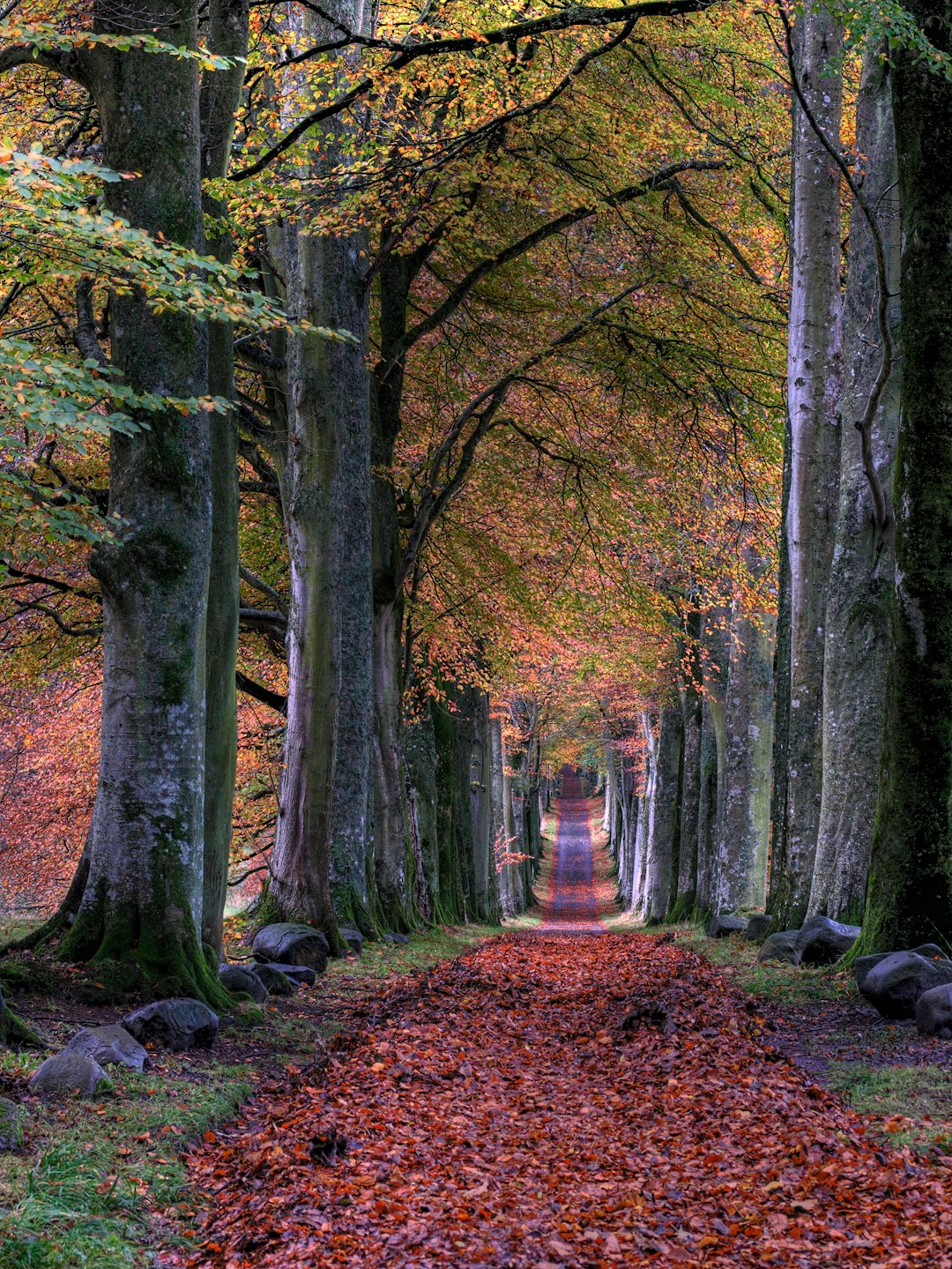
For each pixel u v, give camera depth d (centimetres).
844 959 1271
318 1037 1026
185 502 1062
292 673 1667
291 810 1650
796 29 1639
